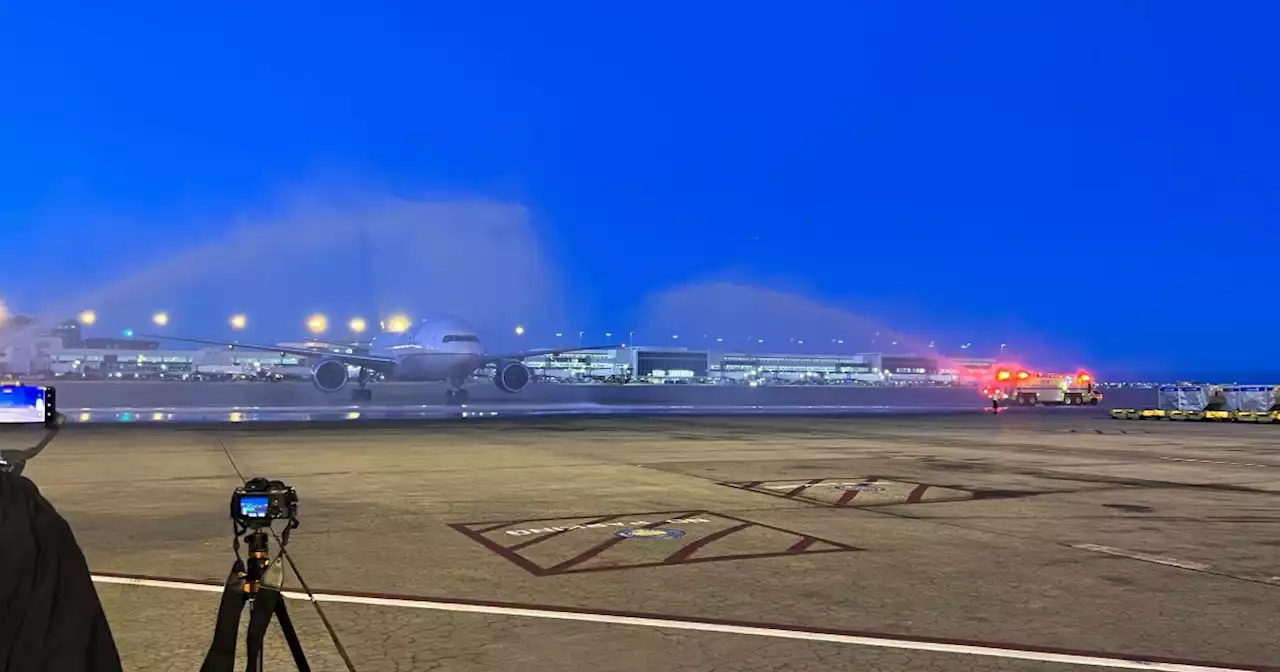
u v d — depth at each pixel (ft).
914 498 41.93
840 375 625.00
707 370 588.91
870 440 81.61
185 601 22.03
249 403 176.04
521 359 171.12
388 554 28.04
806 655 18.04
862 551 28.81
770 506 39.06
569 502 40.01
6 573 4.87
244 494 8.86
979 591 23.45
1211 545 30.19
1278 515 37.29
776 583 24.27
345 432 87.97
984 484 47.65
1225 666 17.46
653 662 17.53
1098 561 27.37
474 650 18.16
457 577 24.84
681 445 73.51
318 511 37.17
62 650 4.91
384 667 17.01
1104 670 17.19
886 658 17.88
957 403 229.25
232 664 8.22
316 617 20.57
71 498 40.75
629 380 546.26
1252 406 125.18
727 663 17.51
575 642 18.80
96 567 25.99
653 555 28.04
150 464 56.29
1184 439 85.66
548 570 25.79
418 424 102.78
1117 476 52.13
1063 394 202.49
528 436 83.30
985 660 17.78
